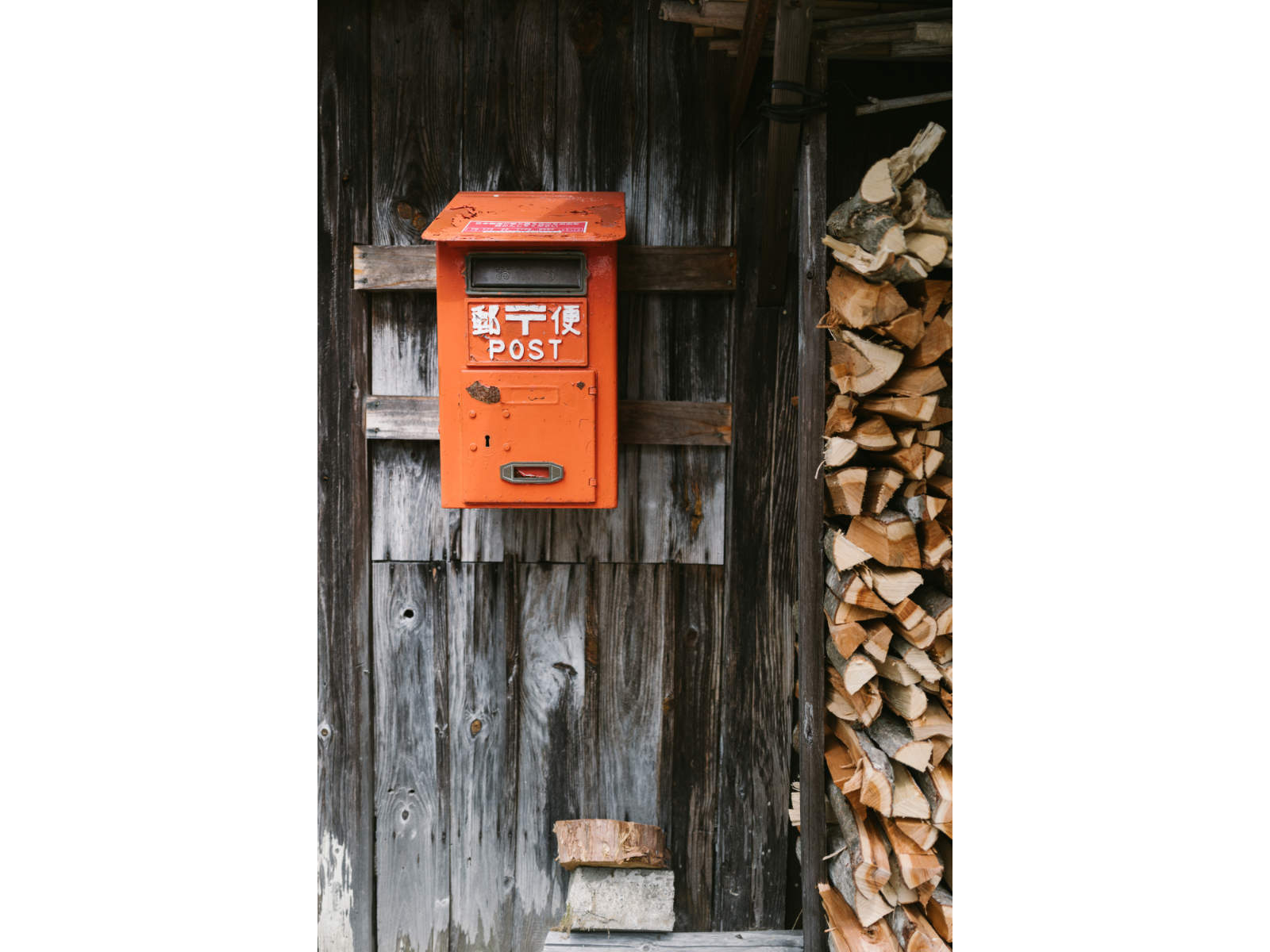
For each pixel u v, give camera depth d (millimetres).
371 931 2039
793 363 1912
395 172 1896
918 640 1656
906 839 1661
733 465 1935
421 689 2012
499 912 2045
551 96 1886
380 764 2021
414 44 1879
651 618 1991
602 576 1985
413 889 2043
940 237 1635
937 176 1896
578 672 2006
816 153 1623
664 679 2000
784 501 1945
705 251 1880
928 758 1640
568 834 1979
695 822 2023
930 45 1660
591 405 1665
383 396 1928
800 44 1517
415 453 1970
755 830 2018
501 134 1893
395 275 1887
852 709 1787
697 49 1872
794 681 1985
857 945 1663
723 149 1887
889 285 1627
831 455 1674
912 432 1700
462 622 1998
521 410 1664
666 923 1960
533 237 1570
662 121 1883
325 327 1916
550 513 1976
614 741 2012
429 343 1942
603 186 1896
